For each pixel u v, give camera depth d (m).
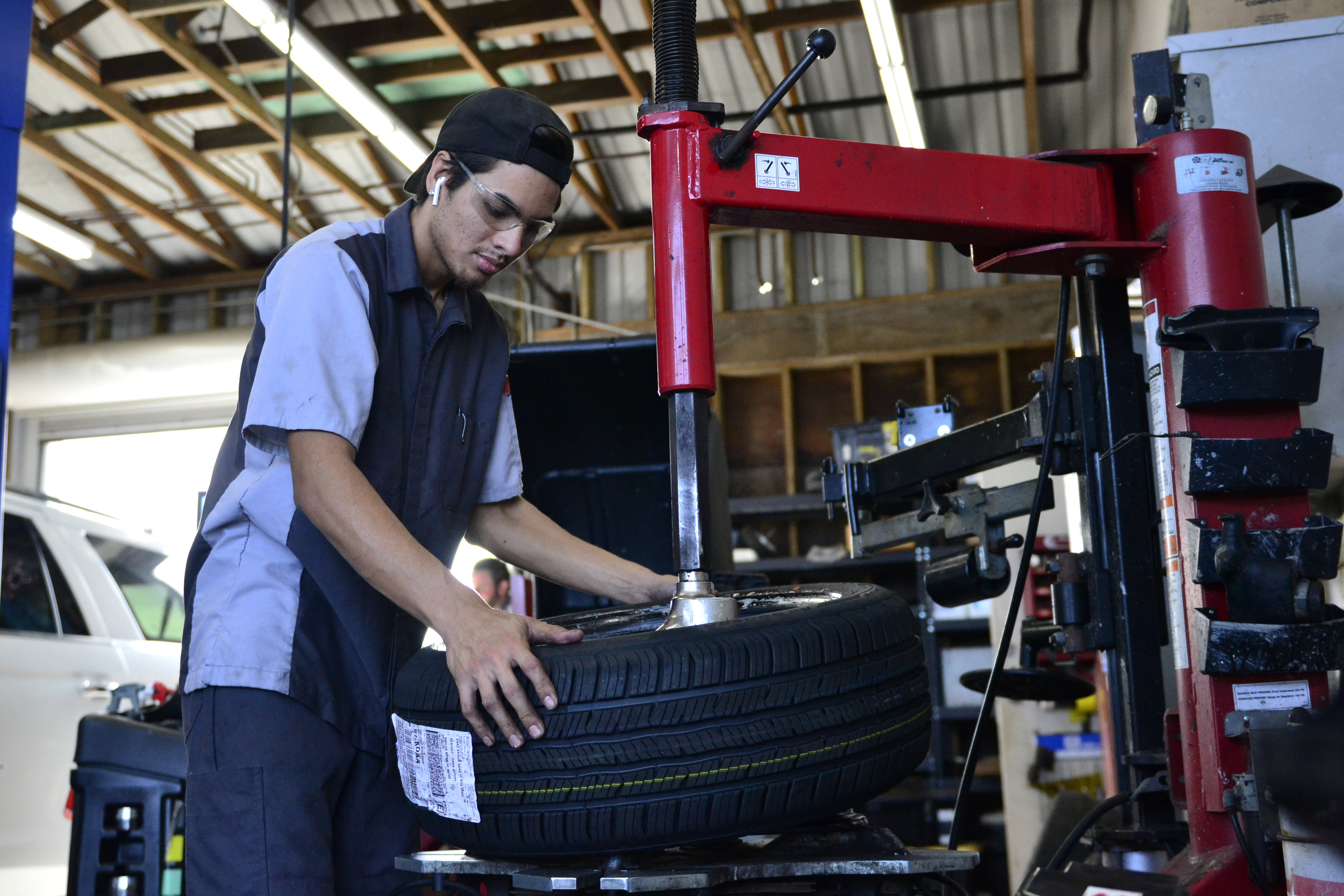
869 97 7.34
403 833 1.32
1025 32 6.62
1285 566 1.14
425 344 1.35
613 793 0.98
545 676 1.00
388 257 1.32
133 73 7.18
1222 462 1.19
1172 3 4.72
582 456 2.15
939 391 8.12
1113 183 1.35
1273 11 2.02
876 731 1.04
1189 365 1.20
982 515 1.65
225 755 1.20
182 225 8.77
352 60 7.07
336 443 1.16
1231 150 1.30
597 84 7.30
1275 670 1.15
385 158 8.36
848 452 6.04
